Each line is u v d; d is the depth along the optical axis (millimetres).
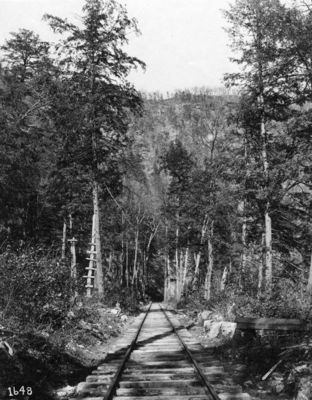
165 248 55375
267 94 20312
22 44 27484
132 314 28797
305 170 18703
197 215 34938
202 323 20344
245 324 11008
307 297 13086
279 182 19516
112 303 25078
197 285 39094
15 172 23266
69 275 13086
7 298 10070
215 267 42438
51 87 22469
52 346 10320
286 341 10523
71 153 23016
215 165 26891
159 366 10477
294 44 17781
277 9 17859
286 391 8422
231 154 22156
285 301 13062
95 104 22469
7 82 24438
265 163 20000
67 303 13094
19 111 23438
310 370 8422
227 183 22922
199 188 30500
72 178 23094
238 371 10078
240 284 20531
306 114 18734
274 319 10867
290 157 19625
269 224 20281
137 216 54469
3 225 22812
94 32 22500
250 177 19922
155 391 8125
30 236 28031
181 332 17766
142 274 75375
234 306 16312
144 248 73688
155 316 29062
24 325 10047
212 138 29359
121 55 22719
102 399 7473
